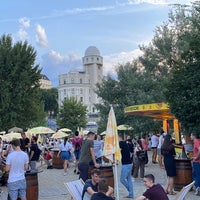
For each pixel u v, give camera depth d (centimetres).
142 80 3003
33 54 4700
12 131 2897
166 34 2667
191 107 1257
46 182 1545
